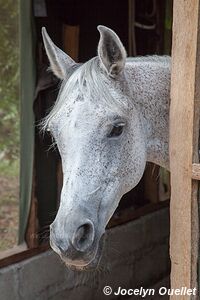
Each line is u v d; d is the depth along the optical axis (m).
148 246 4.32
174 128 2.04
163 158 2.39
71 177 1.93
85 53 3.93
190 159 2.00
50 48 2.29
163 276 4.51
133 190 4.47
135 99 2.23
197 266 2.06
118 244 3.99
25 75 3.42
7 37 5.46
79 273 3.66
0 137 6.92
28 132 3.46
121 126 2.04
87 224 1.89
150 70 2.32
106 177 2.00
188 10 1.95
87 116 1.96
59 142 2.03
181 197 2.04
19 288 3.29
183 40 1.98
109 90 2.04
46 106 3.53
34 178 3.46
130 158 2.13
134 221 4.17
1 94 6.36
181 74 2.00
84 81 2.02
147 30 4.43
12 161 6.86
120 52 2.03
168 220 4.56
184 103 2.00
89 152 1.95
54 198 3.66
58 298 3.54
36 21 3.46
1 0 5.06
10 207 5.75
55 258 3.51
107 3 4.05
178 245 2.07
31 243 3.44
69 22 3.73
